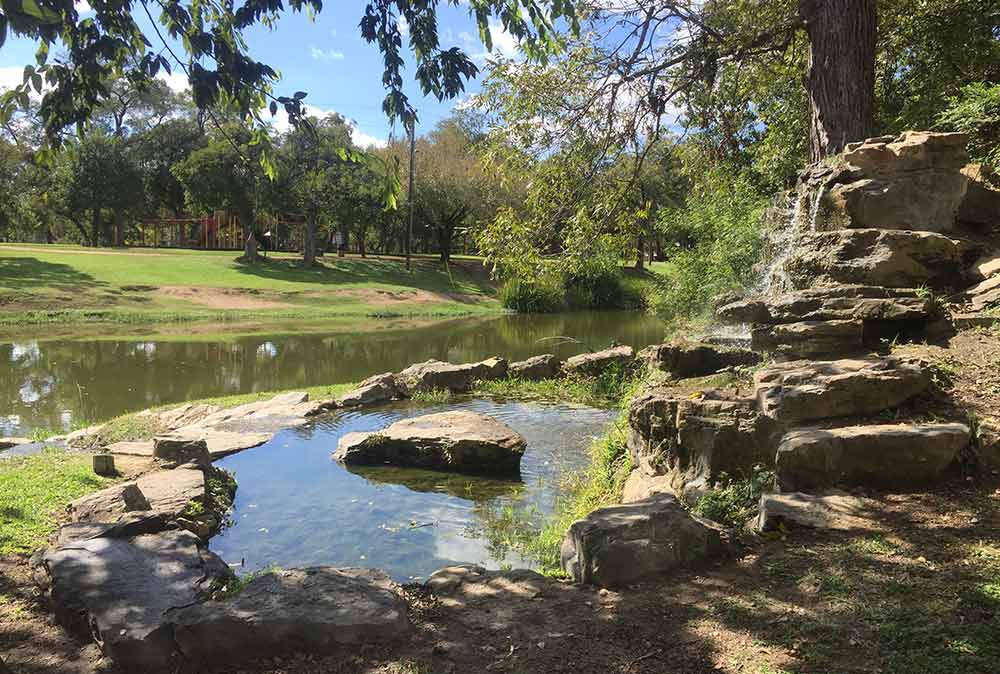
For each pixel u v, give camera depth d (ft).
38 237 278.46
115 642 11.80
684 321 51.24
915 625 10.66
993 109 31.35
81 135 16.12
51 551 15.37
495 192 141.90
